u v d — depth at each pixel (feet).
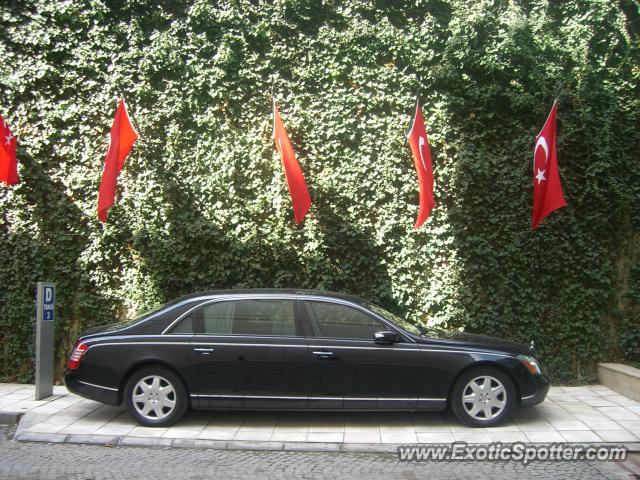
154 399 19.92
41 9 29.27
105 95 29.22
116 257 28.89
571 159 28.58
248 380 19.52
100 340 20.21
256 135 29.35
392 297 28.25
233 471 16.35
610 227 28.25
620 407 22.99
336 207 28.81
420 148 26.43
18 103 29.17
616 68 29.50
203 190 28.76
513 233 28.22
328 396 19.49
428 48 29.84
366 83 29.48
